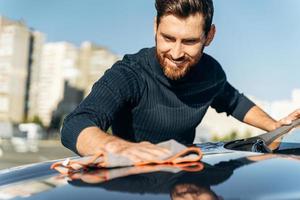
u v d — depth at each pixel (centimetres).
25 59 8544
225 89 230
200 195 103
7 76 8388
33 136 4784
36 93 8650
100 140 141
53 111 8619
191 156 129
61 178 125
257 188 105
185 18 161
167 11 162
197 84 188
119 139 142
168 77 172
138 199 103
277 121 215
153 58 181
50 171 141
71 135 150
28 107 8619
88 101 167
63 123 159
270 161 128
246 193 103
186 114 190
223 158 134
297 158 134
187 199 102
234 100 232
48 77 8756
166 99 184
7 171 158
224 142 191
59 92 8725
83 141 145
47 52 8825
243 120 231
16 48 8456
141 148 133
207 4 163
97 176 120
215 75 199
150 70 180
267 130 218
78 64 8819
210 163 127
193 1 161
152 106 183
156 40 171
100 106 164
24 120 8388
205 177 113
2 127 4569
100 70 8806
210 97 198
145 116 184
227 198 101
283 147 181
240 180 110
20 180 140
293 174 115
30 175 143
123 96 173
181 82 183
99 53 8856
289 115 212
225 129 7619
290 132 194
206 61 198
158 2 165
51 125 8381
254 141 191
